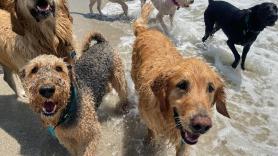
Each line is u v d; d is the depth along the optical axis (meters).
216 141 0.81
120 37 1.23
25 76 0.63
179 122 0.59
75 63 0.78
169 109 0.63
